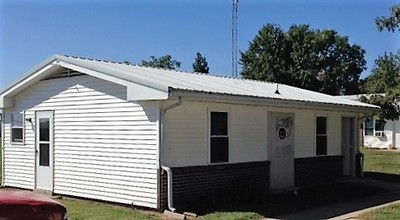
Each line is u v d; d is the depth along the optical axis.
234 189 13.34
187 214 11.08
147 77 12.22
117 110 12.69
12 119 16.23
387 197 14.59
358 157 19.23
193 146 12.36
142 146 12.05
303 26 55.88
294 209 12.21
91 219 10.74
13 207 5.19
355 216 11.38
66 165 14.16
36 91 15.30
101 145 13.10
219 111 13.12
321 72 57.44
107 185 12.91
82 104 13.69
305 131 16.45
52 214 5.48
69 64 13.52
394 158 28.33
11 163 16.20
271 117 14.96
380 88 25.42
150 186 11.84
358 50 59.78
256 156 14.31
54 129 14.59
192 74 16.02
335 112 18.02
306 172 16.38
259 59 55.41
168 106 11.58
